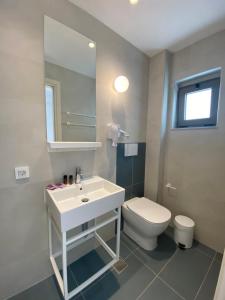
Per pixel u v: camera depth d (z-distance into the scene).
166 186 1.92
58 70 1.12
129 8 1.16
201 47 1.52
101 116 1.45
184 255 1.48
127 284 1.19
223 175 1.44
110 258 1.44
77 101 1.26
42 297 1.09
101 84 1.41
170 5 1.12
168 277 1.25
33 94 1.01
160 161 1.88
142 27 1.37
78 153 1.31
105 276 1.25
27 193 1.06
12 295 1.09
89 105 1.34
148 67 1.86
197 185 1.64
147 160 1.99
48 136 1.11
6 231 1.01
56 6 1.06
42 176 1.12
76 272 1.29
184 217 1.69
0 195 0.96
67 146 1.12
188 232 1.54
